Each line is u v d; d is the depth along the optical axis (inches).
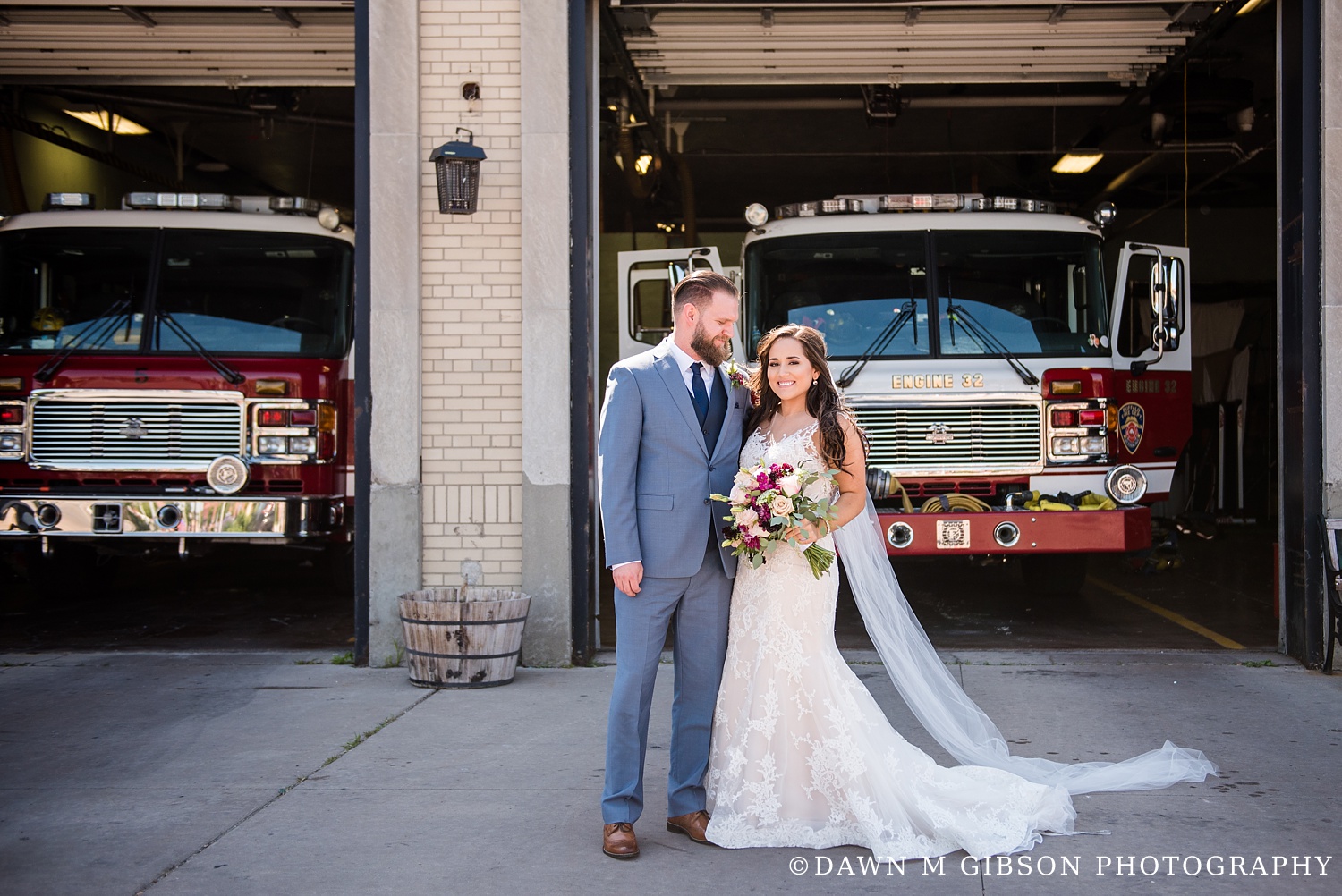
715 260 308.3
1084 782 162.6
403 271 248.8
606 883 131.6
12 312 319.9
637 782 142.4
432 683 228.8
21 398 307.0
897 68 341.1
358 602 253.4
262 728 199.8
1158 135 450.0
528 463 247.4
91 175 496.4
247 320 322.0
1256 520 582.2
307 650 274.2
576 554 250.1
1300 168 241.4
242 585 395.9
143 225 325.7
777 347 148.5
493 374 251.8
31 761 181.0
